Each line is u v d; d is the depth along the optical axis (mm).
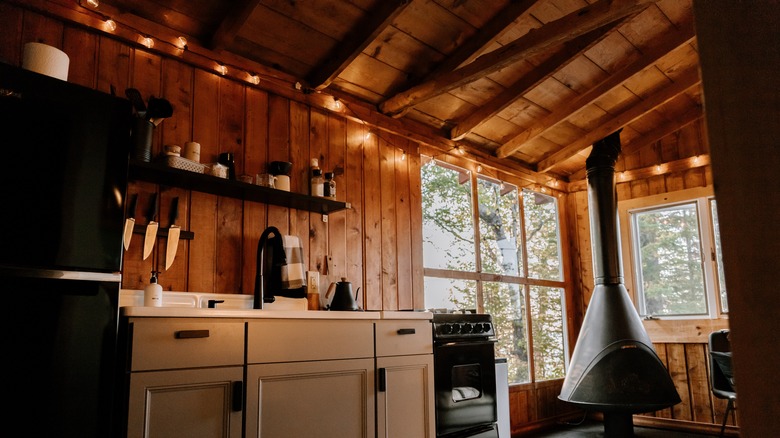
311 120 3480
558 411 5191
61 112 1940
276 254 3016
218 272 2879
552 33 3141
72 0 2549
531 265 5227
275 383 2379
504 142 4945
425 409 3066
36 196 1835
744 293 467
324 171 3492
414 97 3734
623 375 4102
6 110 1817
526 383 4852
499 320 4750
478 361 3508
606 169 4820
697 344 4867
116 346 1953
